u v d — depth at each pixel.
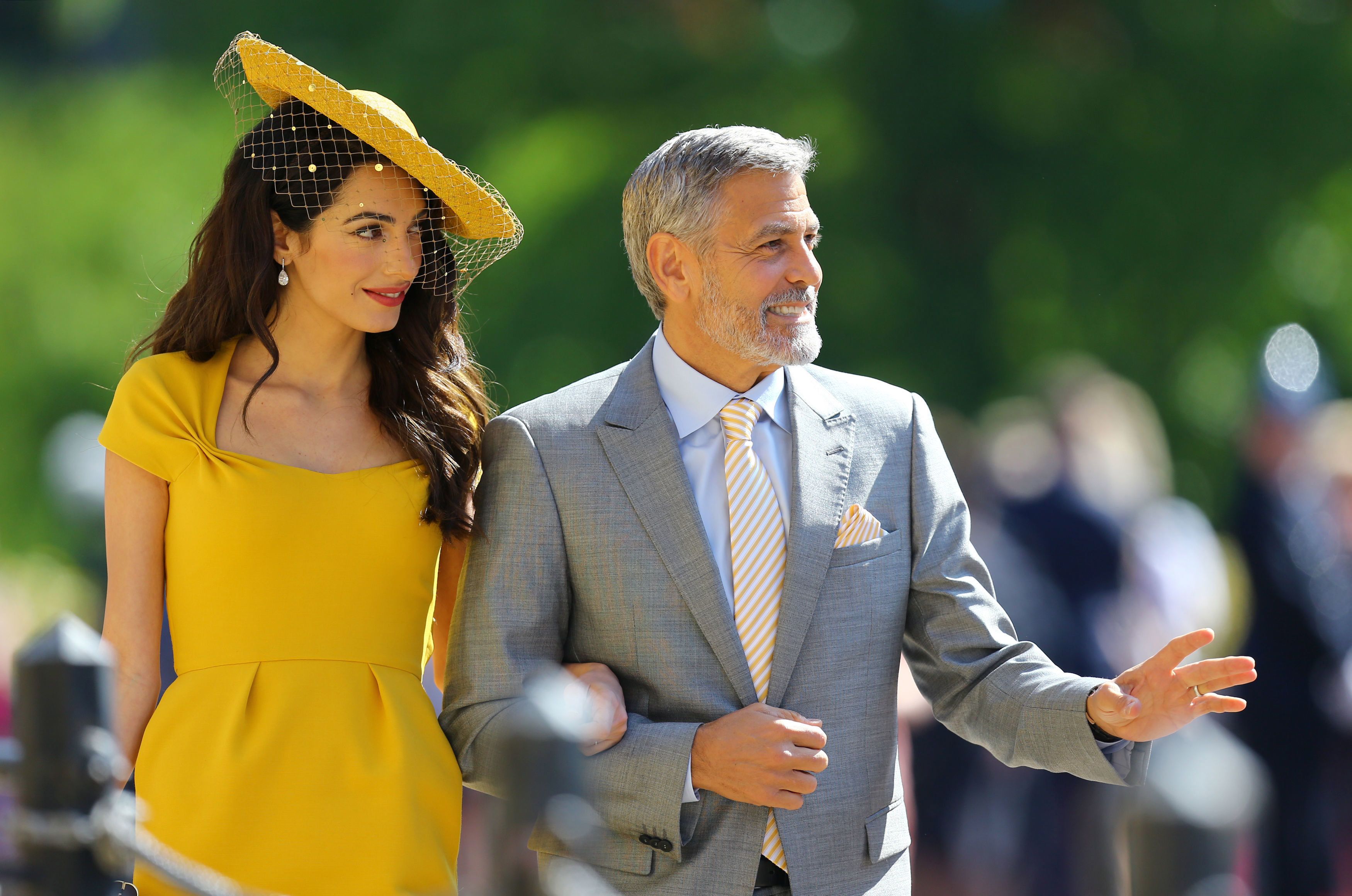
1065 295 46.28
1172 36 46.91
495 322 44.19
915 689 18.73
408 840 10.63
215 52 54.47
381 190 11.22
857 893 10.98
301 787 10.55
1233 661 10.21
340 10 49.47
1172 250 46.25
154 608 10.93
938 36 46.81
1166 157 46.09
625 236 12.02
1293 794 23.25
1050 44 47.69
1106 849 16.86
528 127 46.91
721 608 11.02
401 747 10.76
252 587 10.74
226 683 10.67
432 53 47.53
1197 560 24.89
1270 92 46.09
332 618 10.86
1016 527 23.38
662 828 10.66
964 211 46.72
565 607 11.38
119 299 53.41
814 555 11.12
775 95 45.94
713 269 11.19
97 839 6.79
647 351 11.97
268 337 11.16
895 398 12.02
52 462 26.22
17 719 6.80
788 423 11.59
